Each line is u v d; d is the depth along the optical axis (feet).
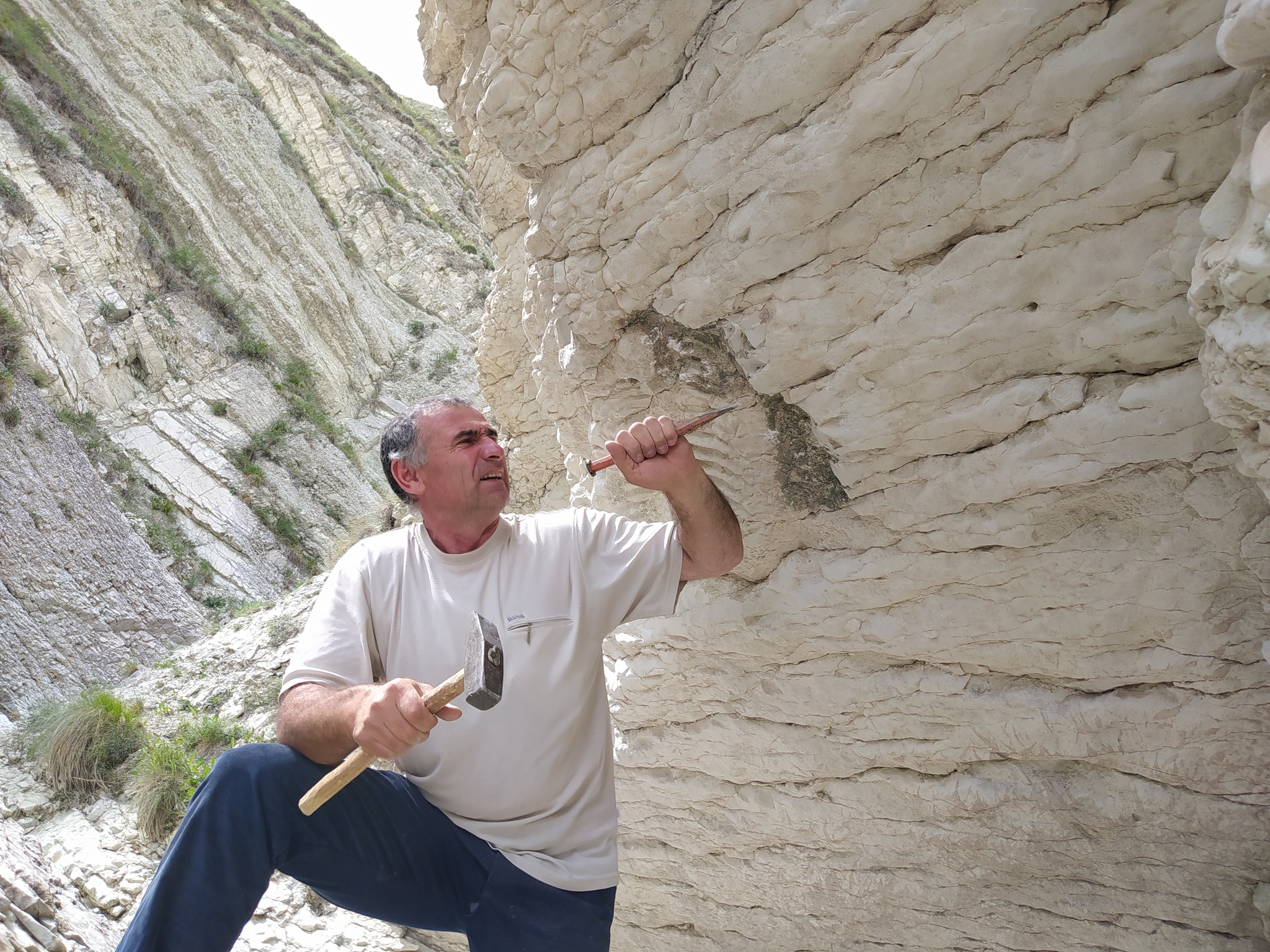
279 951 15.29
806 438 8.38
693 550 7.38
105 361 58.95
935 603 8.51
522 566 7.26
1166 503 7.05
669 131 7.49
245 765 6.16
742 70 6.93
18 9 74.79
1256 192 4.57
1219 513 6.83
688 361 8.52
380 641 7.20
